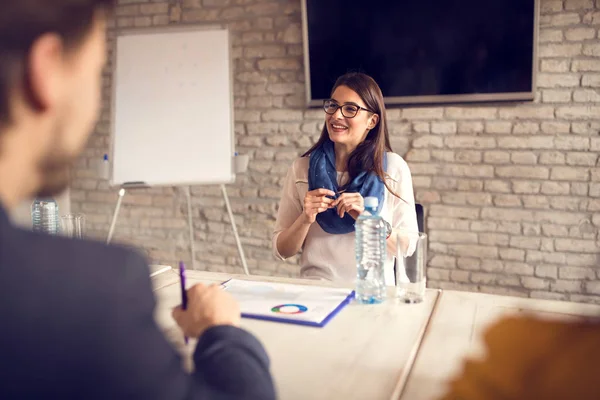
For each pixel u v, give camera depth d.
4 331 0.37
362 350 0.93
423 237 1.21
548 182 2.63
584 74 2.52
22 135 0.41
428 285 2.87
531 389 0.49
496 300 1.22
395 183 1.84
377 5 2.75
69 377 0.38
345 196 1.58
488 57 2.61
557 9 2.53
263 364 0.62
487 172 2.72
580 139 2.56
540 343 0.52
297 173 1.92
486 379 0.53
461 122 2.74
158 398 0.41
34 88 0.40
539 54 2.58
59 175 0.46
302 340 0.98
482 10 2.58
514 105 2.65
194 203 3.31
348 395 0.76
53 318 0.38
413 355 0.91
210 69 2.67
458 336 0.99
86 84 0.44
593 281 2.61
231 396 0.51
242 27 3.07
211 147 2.64
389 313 1.13
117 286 0.41
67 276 0.40
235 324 0.77
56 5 0.40
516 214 2.70
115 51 2.76
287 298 1.23
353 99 1.77
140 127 2.70
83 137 0.46
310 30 2.88
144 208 3.42
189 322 0.78
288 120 3.04
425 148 2.80
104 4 0.44
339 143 1.83
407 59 2.74
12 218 0.42
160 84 2.71
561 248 2.64
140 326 0.42
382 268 1.25
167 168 2.66
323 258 1.78
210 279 1.45
